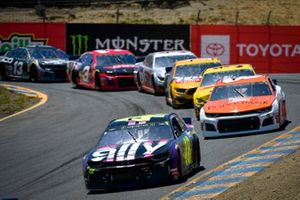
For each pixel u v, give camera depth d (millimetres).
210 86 73688
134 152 42938
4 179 53938
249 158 48625
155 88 96812
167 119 46969
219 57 127875
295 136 56000
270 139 56125
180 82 83312
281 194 35375
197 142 49469
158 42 127375
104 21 185250
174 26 127500
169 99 85875
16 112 91062
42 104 96062
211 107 61656
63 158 59656
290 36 128500
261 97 61750
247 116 59625
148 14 193250
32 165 58250
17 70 126312
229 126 60000
